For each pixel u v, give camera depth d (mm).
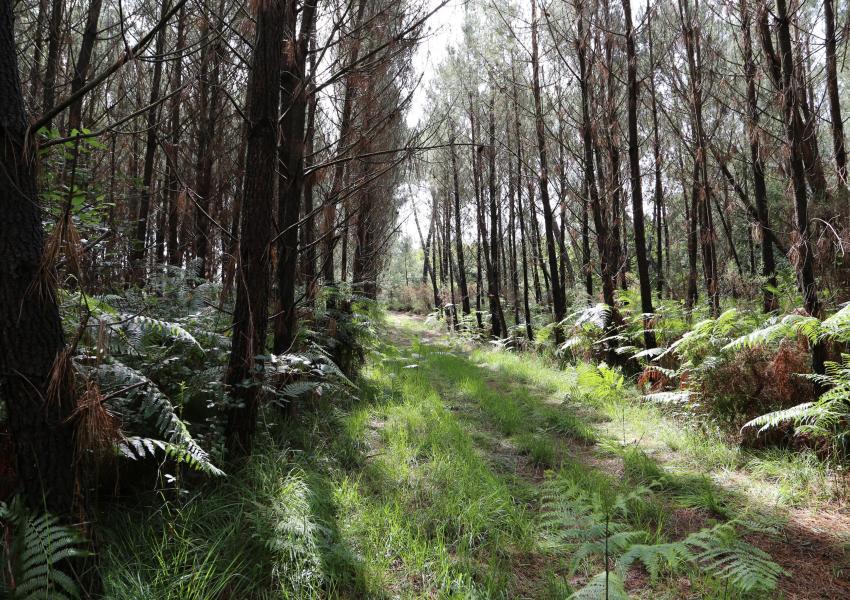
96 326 2697
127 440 2418
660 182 13406
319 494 3248
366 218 8656
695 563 2617
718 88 8648
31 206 1896
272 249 3697
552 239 11586
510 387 8102
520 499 3615
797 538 3102
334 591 2432
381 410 5801
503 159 15930
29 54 5305
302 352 4953
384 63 4770
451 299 23094
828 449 4105
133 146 6926
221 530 2676
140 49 2145
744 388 4918
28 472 1901
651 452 4754
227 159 6352
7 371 1848
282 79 4691
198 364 4000
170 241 6680
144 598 2098
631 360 8477
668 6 10094
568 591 2463
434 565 2717
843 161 6504
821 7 7152
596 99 10000
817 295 5035
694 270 11273
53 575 1796
